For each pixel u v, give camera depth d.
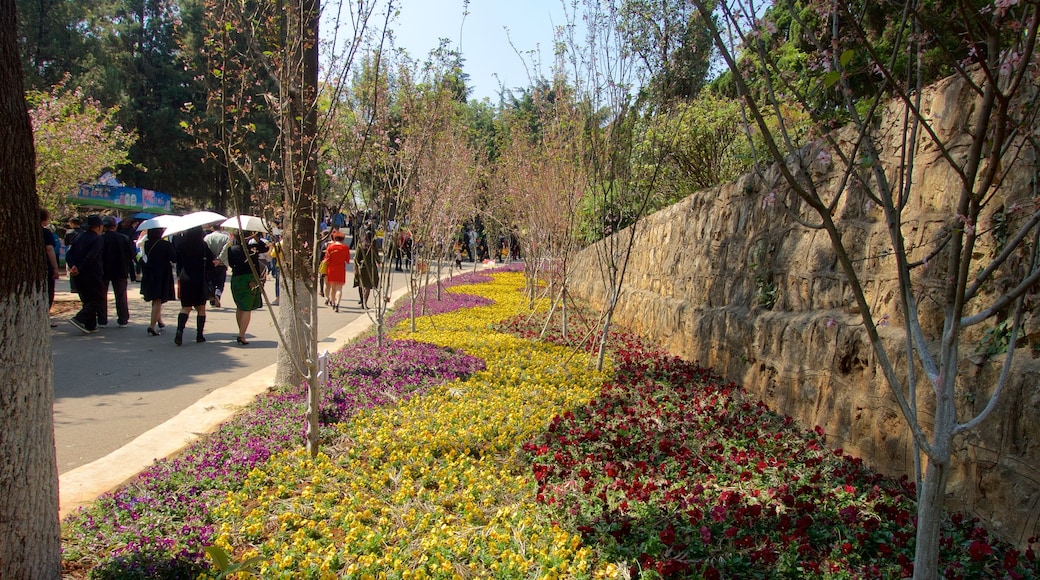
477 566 3.53
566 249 10.55
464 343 9.77
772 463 4.84
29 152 2.93
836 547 3.60
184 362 9.09
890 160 5.17
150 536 3.75
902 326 4.73
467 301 16.02
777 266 6.91
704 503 4.17
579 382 7.71
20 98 2.88
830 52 3.07
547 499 4.31
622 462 4.93
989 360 3.95
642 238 13.01
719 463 4.92
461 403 6.41
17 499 2.95
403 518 4.10
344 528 4.02
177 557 3.50
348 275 25.42
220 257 12.40
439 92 9.23
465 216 16.11
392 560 3.57
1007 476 3.71
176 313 14.11
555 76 9.72
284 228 7.00
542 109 10.41
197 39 31.19
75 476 4.86
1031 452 3.58
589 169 8.90
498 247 33.75
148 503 4.21
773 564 3.47
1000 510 3.74
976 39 2.66
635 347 10.10
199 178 38.66
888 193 2.86
